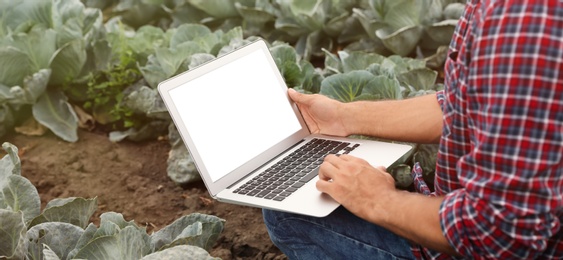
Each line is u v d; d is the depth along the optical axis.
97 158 4.27
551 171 1.85
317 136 2.99
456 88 2.09
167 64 4.34
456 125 2.11
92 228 2.69
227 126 2.81
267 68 3.03
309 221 2.53
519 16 1.80
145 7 5.62
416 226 2.10
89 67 4.62
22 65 4.35
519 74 1.80
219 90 2.85
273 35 5.26
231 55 2.95
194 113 2.74
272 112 2.95
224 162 2.74
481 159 1.89
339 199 2.28
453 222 1.98
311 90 4.16
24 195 2.88
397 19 4.70
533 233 1.89
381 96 3.66
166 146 4.38
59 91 4.55
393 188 2.23
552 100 1.80
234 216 3.69
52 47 4.43
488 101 1.85
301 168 2.74
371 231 2.41
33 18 4.64
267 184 2.66
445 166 2.19
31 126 4.49
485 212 1.91
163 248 2.73
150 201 3.89
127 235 2.57
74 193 3.98
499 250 1.94
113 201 3.91
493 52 1.83
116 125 4.56
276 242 2.74
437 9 4.73
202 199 3.85
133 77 4.63
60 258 2.72
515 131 1.83
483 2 1.91
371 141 2.88
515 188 1.86
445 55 4.73
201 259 2.40
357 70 3.85
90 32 4.67
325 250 2.58
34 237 2.71
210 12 5.36
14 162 3.02
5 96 4.30
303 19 4.95
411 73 4.00
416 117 2.75
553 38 1.78
